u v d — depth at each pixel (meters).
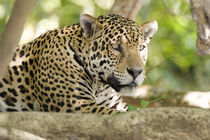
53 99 11.01
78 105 10.80
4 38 5.89
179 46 22.48
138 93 15.00
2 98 11.40
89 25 11.05
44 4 19.52
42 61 11.23
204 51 10.15
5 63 6.09
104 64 10.84
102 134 8.16
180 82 23.98
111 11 15.64
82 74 11.12
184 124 8.21
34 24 18.28
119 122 8.22
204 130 8.18
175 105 14.61
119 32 10.81
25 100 11.47
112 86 10.91
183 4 16.27
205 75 23.92
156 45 21.48
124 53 10.65
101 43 10.87
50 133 8.07
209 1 9.64
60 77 10.99
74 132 8.13
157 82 22.36
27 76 11.47
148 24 11.41
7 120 8.04
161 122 8.21
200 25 9.89
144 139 8.13
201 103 14.41
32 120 8.11
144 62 11.22
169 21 21.19
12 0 18.20
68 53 11.12
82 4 19.56
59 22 19.47
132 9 15.66
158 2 21.42
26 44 11.93
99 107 10.59
